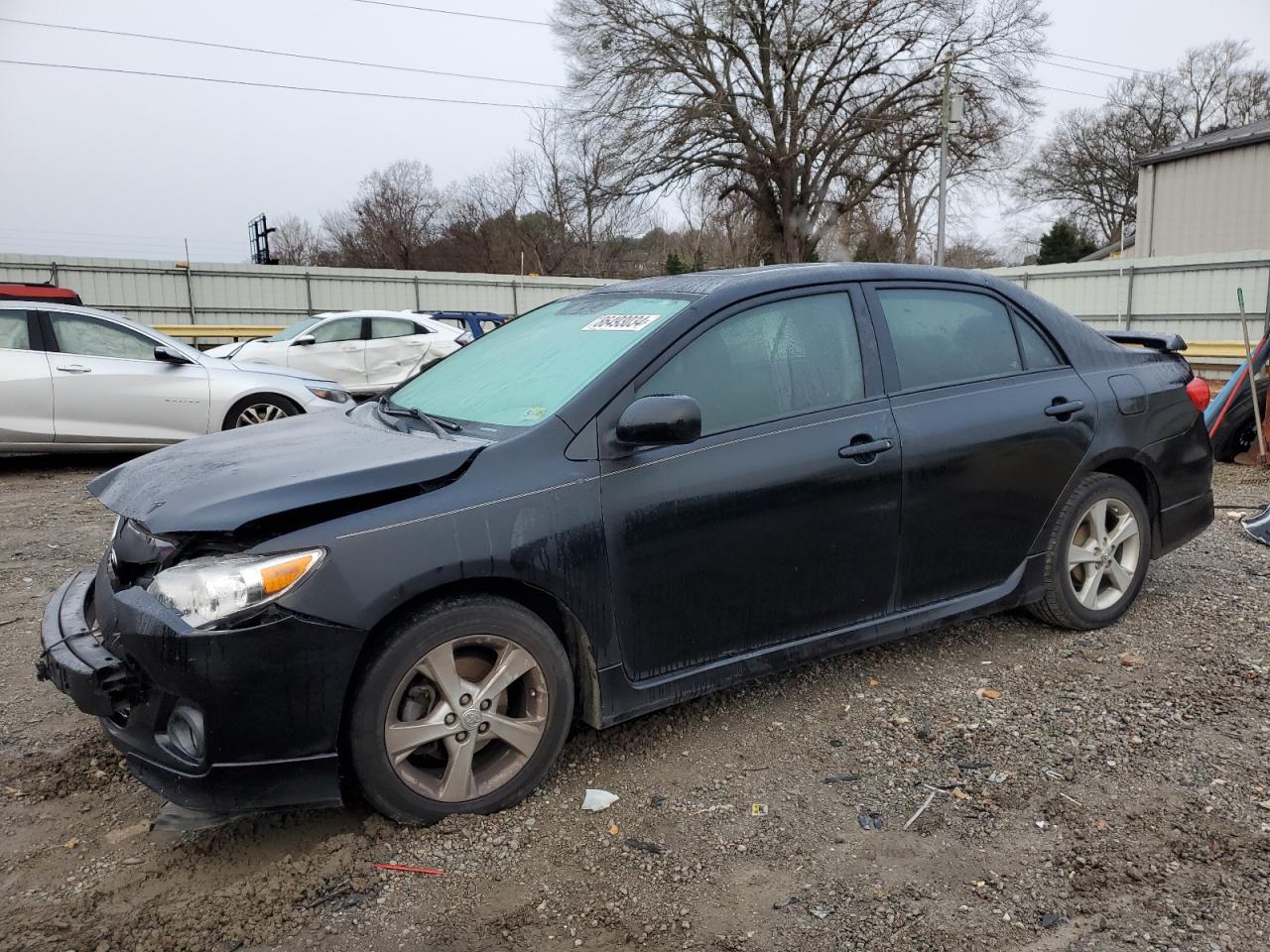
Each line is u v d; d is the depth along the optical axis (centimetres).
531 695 294
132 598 262
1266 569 525
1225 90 5031
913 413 360
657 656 311
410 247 5584
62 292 1369
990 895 246
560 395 312
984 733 336
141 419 875
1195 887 248
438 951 229
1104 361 429
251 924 238
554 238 5072
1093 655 405
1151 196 2636
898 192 4069
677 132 3484
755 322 337
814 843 271
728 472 316
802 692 374
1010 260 6056
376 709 264
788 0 3462
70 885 255
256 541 256
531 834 277
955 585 380
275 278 2731
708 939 231
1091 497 414
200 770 252
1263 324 2047
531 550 281
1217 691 366
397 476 271
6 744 336
